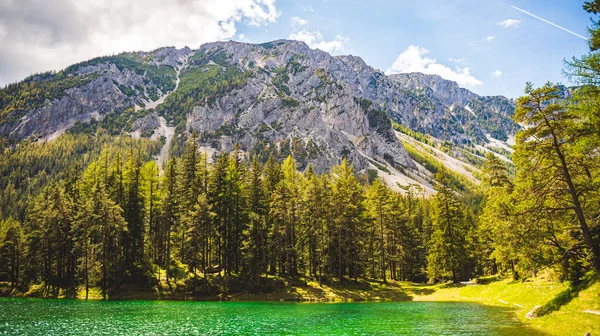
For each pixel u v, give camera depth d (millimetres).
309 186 67250
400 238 75375
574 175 28641
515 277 50812
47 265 67125
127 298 57375
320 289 61250
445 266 64312
